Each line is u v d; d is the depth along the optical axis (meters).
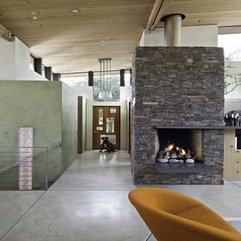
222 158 5.74
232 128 5.77
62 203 4.39
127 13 6.39
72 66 11.29
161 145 6.13
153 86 5.71
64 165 7.16
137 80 5.70
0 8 5.70
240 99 7.41
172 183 5.70
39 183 6.65
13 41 7.07
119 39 8.41
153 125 5.70
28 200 4.56
